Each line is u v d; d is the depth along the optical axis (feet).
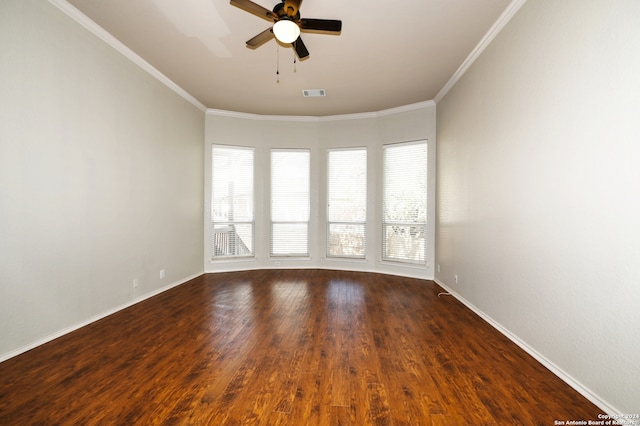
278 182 19.76
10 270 7.77
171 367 7.41
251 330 9.74
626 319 5.36
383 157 18.60
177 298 13.21
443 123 15.37
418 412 5.79
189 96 16.15
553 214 7.20
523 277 8.42
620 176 5.47
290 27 7.91
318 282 16.22
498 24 9.63
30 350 8.19
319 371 7.27
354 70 13.19
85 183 9.94
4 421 5.44
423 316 11.13
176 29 10.35
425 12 9.32
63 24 9.09
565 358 6.81
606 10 5.74
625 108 5.38
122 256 11.66
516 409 5.87
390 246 18.35
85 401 6.04
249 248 19.39
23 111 8.02
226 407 5.91
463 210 12.71
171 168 14.80
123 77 11.55
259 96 16.25
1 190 7.57
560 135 6.97
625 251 5.38
